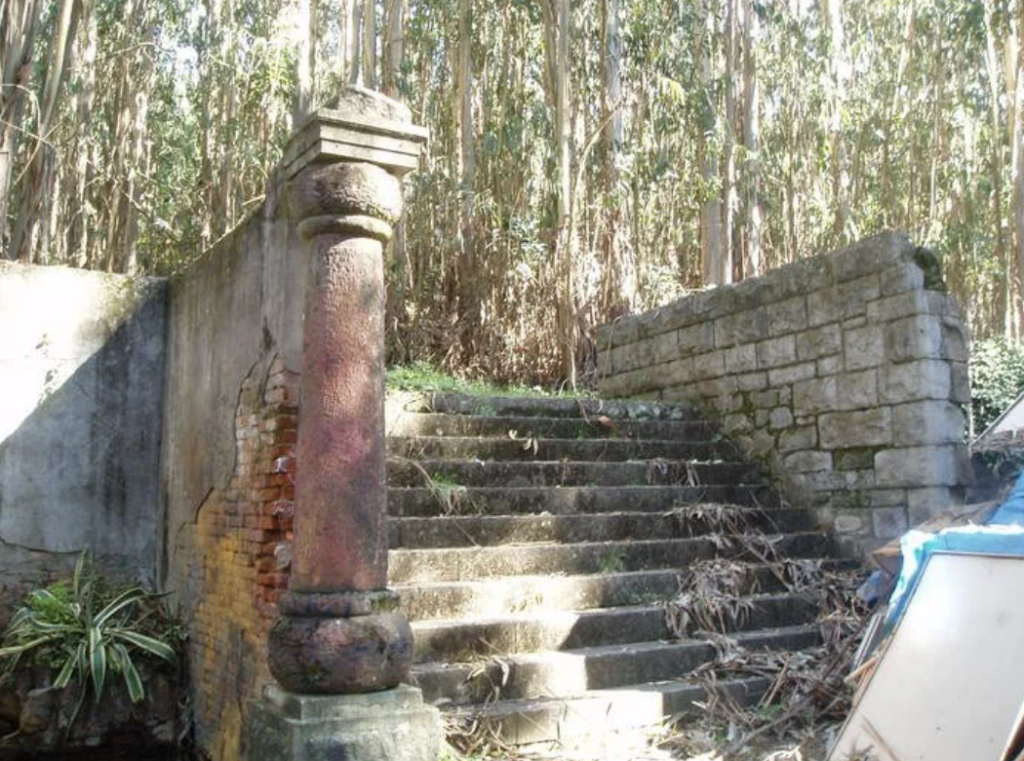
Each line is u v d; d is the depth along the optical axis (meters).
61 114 13.27
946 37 16.38
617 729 4.49
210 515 5.40
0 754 5.20
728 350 7.51
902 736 3.68
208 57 15.72
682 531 6.22
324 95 14.60
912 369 5.96
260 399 4.70
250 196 16.20
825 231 16.38
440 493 5.73
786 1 15.55
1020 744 3.27
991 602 3.71
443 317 13.28
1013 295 17.55
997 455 6.05
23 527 6.16
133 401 6.59
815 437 6.67
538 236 12.98
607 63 12.21
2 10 7.73
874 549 6.14
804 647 5.34
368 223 3.86
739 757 4.21
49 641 5.53
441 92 14.29
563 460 6.66
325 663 3.43
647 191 14.69
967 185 17.92
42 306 6.37
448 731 4.20
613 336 8.97
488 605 5.09
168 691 5.64
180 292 6.41
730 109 13.28
